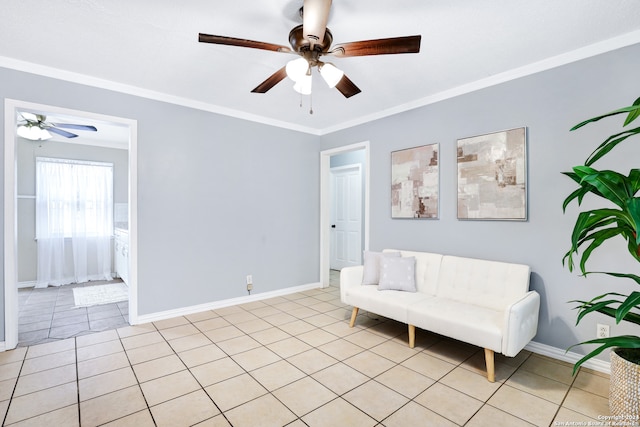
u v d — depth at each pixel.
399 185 3.46
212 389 1.96
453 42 2.16
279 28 2.01
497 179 2.68
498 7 1.78
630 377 1.52
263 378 2.09
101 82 2.81
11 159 2.47
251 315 3.36
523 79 2.54
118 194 5.31
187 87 2.99
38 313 3.41
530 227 2.51
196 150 3.39
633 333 2.07
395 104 3.43
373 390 1.96
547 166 2.42
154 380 2.06
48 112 2.60
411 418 1.69
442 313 2.34
